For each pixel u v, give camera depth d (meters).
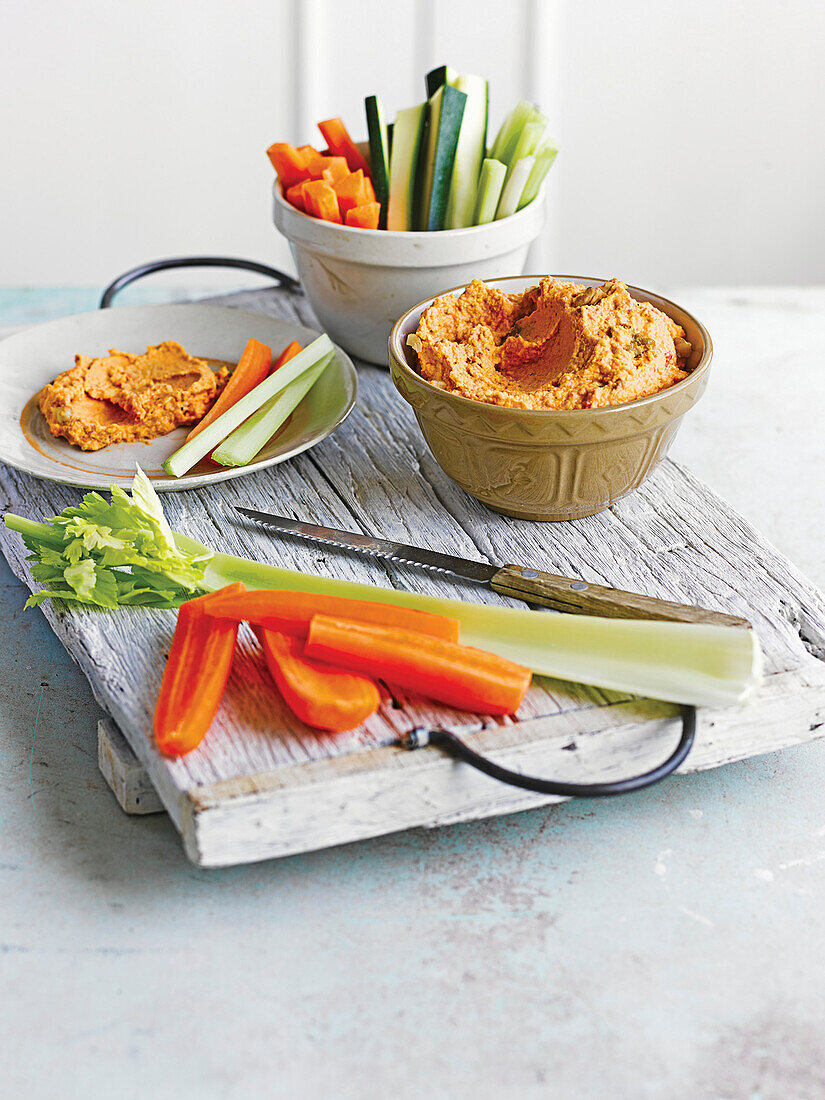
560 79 1.54
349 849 0.71
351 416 0.92
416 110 0.91
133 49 1.47
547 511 0.81
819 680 0.72
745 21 1.50
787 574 0.78
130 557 0.75
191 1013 0.65
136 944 0.67
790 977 0.67
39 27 1.44
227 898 0.69
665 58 1.53
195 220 1.62
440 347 0.80
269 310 1.04
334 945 0.67
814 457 0.94
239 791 0.66
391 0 1.46
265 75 1.51
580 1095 0.63
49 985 0.66
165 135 1.54
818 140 1.60
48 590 0.77
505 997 0.66
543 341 0.80
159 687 0.71
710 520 0.82
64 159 1.55
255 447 0.85
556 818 0.73
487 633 0.72
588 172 1.62
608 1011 0.65
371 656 0.69
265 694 0.71
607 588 0.75
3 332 1.05
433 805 0.69
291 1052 0.64
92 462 0.86
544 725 0.69
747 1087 0.63
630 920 0.68
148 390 0.89
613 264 1.71
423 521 0.83
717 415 0.98
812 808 0.73
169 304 0.97
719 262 1.71
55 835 0.71
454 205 0.93
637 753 0.70
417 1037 0.64
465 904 0.69
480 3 1.47
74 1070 0.63
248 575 0.76
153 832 0.72
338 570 0.78
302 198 0.93
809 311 1.11
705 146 1.60
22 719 0.77
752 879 0.70
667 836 0.72
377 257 0.90
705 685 0.69
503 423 0.76
